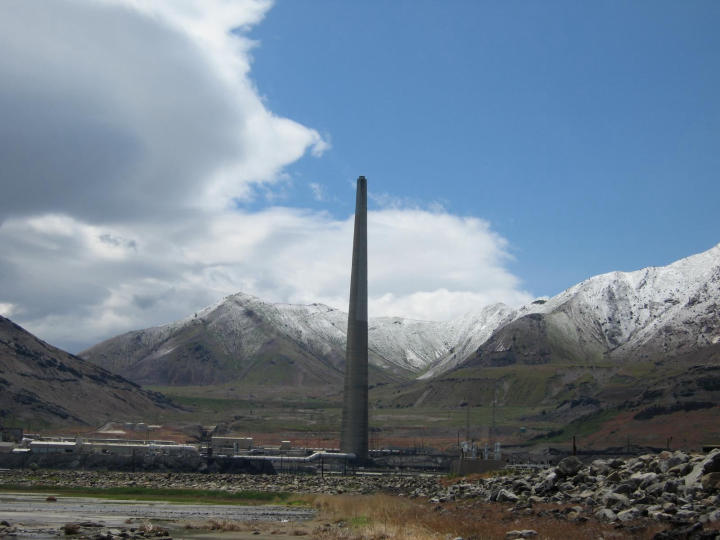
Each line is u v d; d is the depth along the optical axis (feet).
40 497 435.94
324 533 233.55
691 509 182.50
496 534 185.78
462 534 191.31
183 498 482.69
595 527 181.27
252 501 473.26
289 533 237.45
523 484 289.12
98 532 213.25
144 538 210.59
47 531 218.38
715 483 196.03
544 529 185.26
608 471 254.47
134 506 382.01
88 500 425.28
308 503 415.64
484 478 424.87
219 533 237.66
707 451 245.65
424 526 218.18
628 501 203.72
